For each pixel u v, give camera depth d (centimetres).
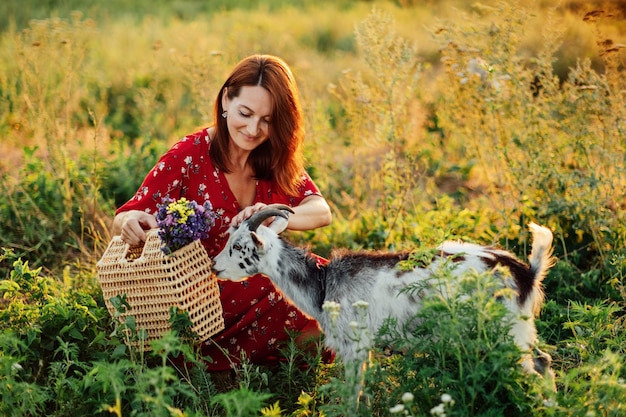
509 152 689
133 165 823
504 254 445
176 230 420
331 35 1625
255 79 455
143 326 441
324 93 1193
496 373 372
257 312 495
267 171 494
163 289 427
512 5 686
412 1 1756
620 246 625
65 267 673
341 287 449
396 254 452
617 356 388
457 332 362
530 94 673
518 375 379
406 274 438
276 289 485
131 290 436
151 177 483
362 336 437
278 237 461
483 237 656
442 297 375
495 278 426
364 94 748
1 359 410
